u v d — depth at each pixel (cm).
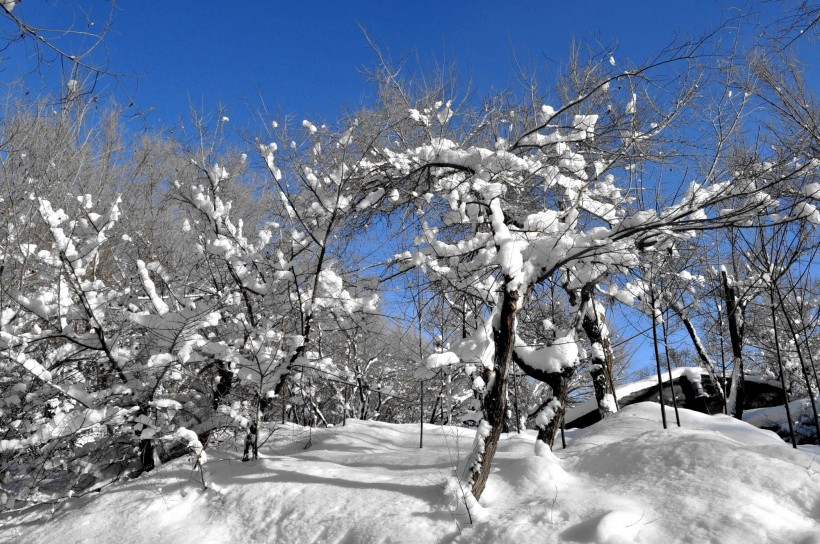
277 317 687
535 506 438
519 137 700
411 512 458
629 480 463
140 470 671
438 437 763
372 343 913
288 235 732
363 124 715
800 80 797
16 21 371
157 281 793
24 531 575
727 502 396
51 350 716
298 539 464
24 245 635
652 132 639
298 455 668
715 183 597
